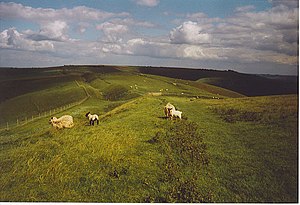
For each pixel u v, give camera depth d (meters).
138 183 16.84
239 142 21.52
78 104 65.31
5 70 141.25
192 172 17.84
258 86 134.00
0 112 73.12
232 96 113.56
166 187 16.52
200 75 181.62
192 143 21.45
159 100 43.12
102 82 107.06
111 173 17.66
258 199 15.85
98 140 22.42
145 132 24.06
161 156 19.56
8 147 24.88
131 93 76.06
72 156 19.97
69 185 16.88
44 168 18.72
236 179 17.17
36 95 80.94
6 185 17.33
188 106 36.22
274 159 18.72
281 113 26.56
